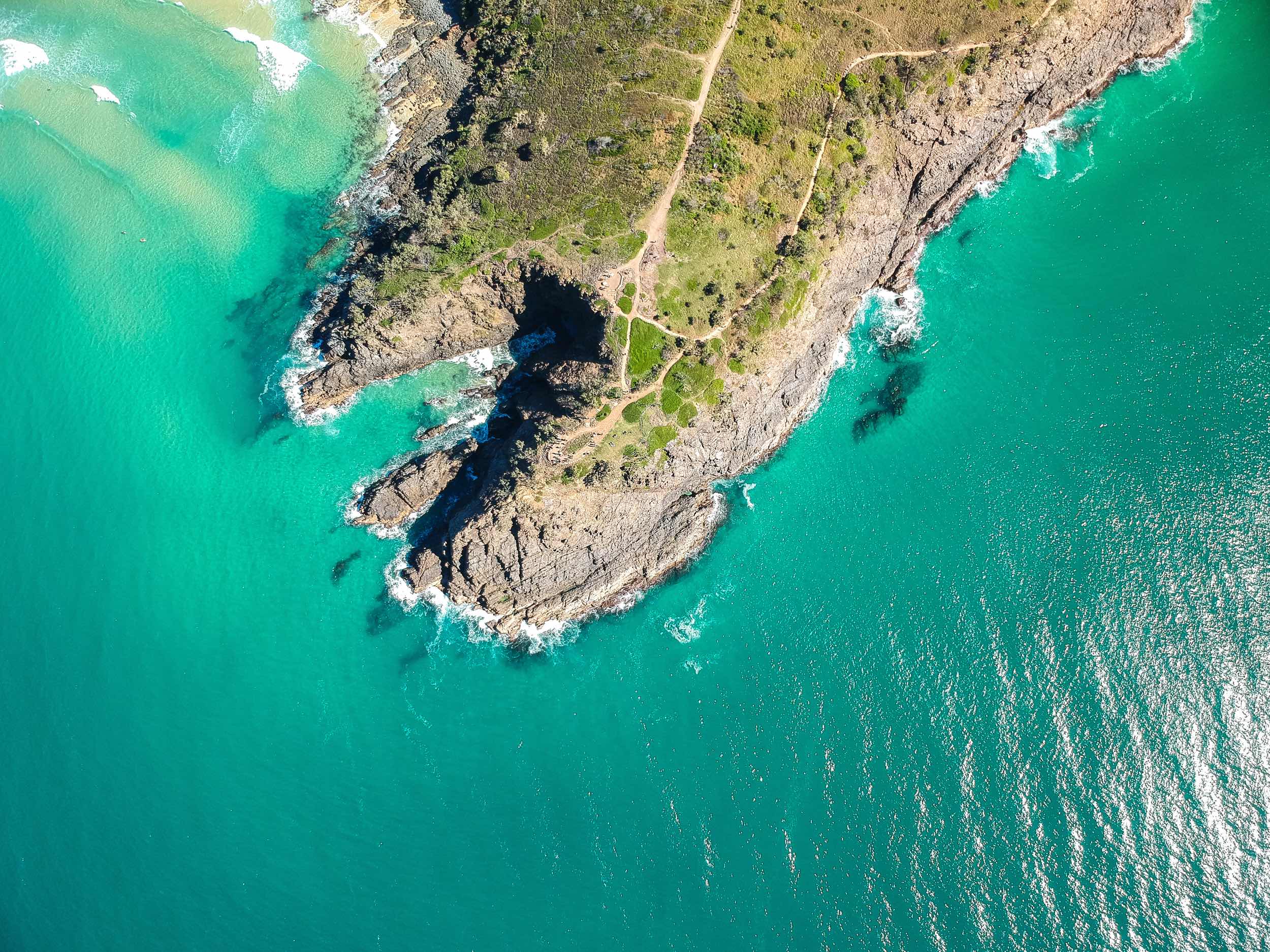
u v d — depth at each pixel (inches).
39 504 3676.2
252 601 3464.6
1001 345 3690.9
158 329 3922.2
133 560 3548.2
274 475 3651.6
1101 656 3070.9
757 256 3531.0
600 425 3442.4
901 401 3651.6
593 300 3479.3
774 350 3543.3
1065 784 2925.7
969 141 3799.2
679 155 3555.6
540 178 3636.8
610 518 3417.8
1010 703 3065.9
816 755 3065.9
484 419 3718.0
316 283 3919.8
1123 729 2970.0
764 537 3503.9
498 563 3324.3
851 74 3661.4
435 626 3388.3
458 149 3811.5
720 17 3695.9
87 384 3853.3
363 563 3499.0
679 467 3501.5
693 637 3353.8
